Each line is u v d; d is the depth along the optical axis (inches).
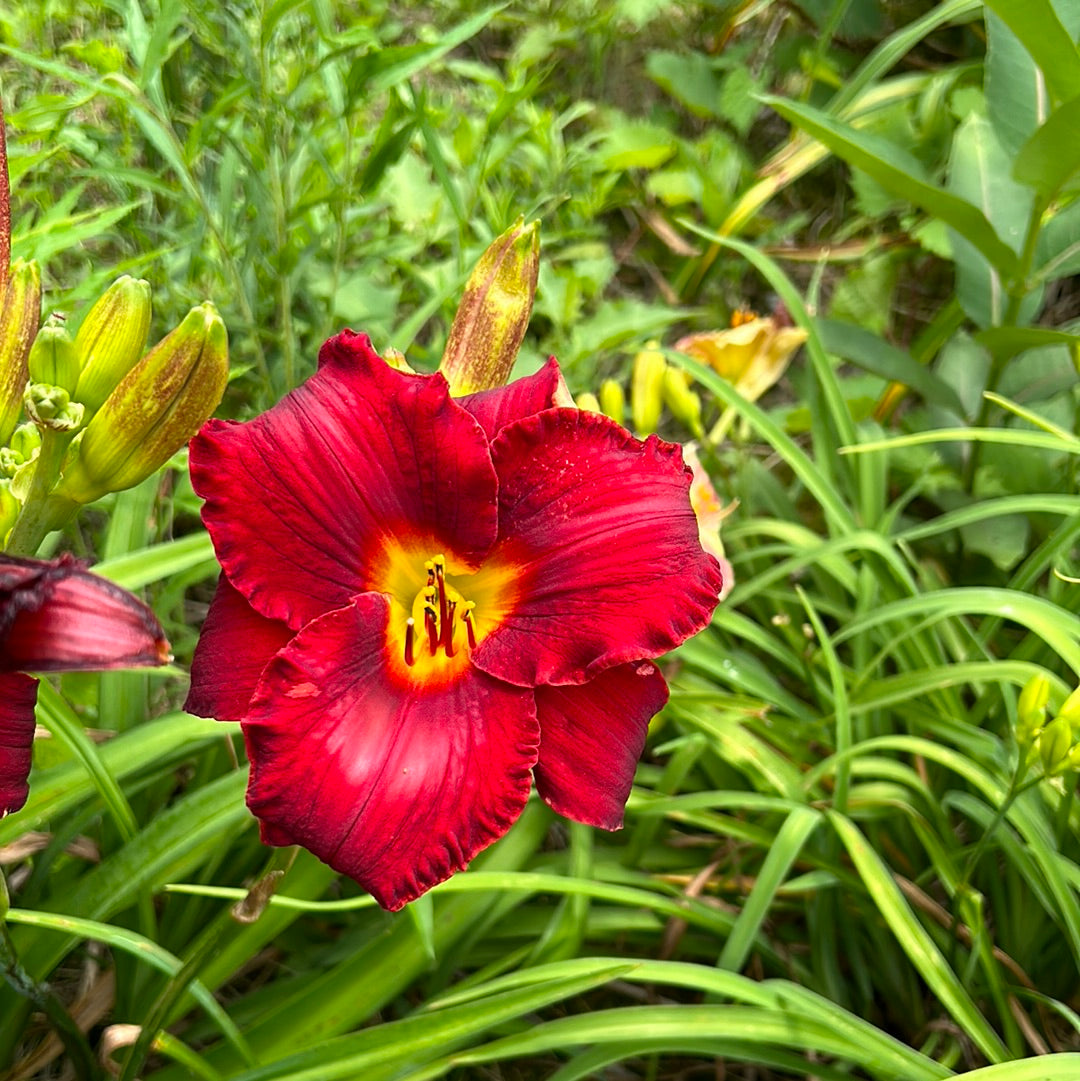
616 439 11.1
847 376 29.2
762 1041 14.5
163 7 15.4
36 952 13.8
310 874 15.4
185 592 21.9
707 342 22.3
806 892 18.0
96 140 18.7
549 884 14.5
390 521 10.8
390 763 10.1
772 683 19.5
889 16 32.1
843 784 16.9
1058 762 13.9
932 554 23.8
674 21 33.5
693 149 30.6
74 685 17.3
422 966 14.7
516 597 11.2
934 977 14.7
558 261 27.6
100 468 10.7
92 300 18.1
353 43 16.8
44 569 8.6
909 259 30.6
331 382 10.6
